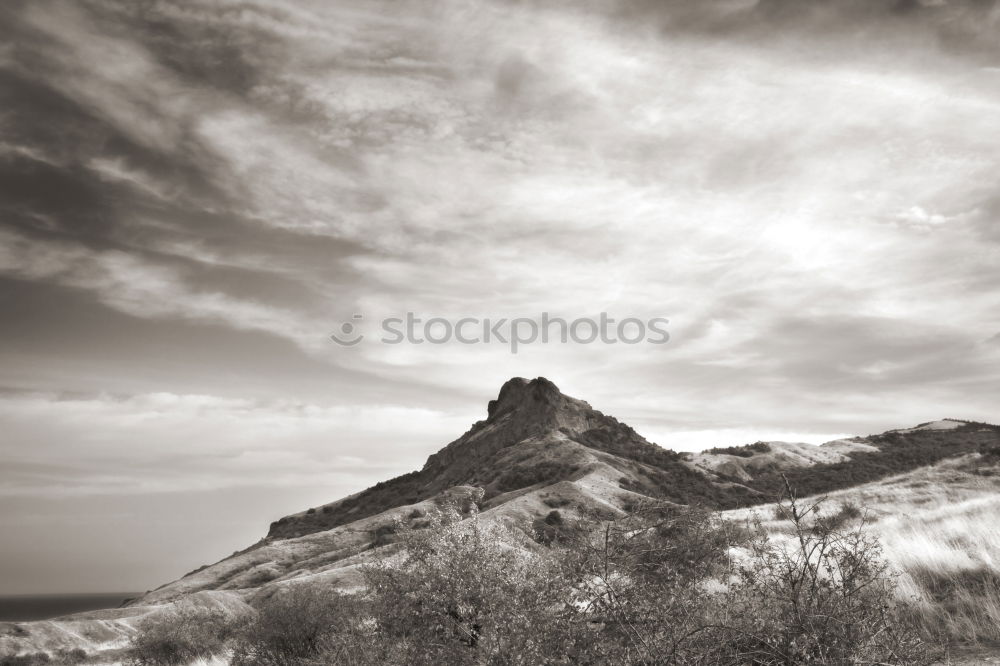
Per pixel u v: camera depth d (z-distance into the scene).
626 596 4.63
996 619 5.49
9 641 40.56
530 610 5.13
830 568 4.50
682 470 130.62
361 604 6.89
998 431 142.88
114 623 47.91
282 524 193.88
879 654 4.11
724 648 4.25
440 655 5.66
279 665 11.60
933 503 23.83
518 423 196.75
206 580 97.44
